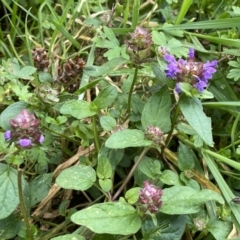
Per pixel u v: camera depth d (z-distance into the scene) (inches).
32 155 7.9
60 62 10.2
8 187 6.8
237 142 8.7
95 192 8.2
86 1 10.7
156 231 7.0
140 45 7.7
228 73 9.6
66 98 8.4
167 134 8.8
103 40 9.6
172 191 6.8
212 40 10.1
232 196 7.7
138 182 7.7
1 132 8.0
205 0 11.3
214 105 8.9
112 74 9.2
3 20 11.5
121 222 6.4
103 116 7.8
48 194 8.2
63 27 9.9
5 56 10.4
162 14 11.1
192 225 7.4
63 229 7.9
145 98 9.2
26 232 7.3
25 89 8.2
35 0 11.0
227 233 7.4
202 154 8.3
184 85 7.2
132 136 7.2
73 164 8.5
